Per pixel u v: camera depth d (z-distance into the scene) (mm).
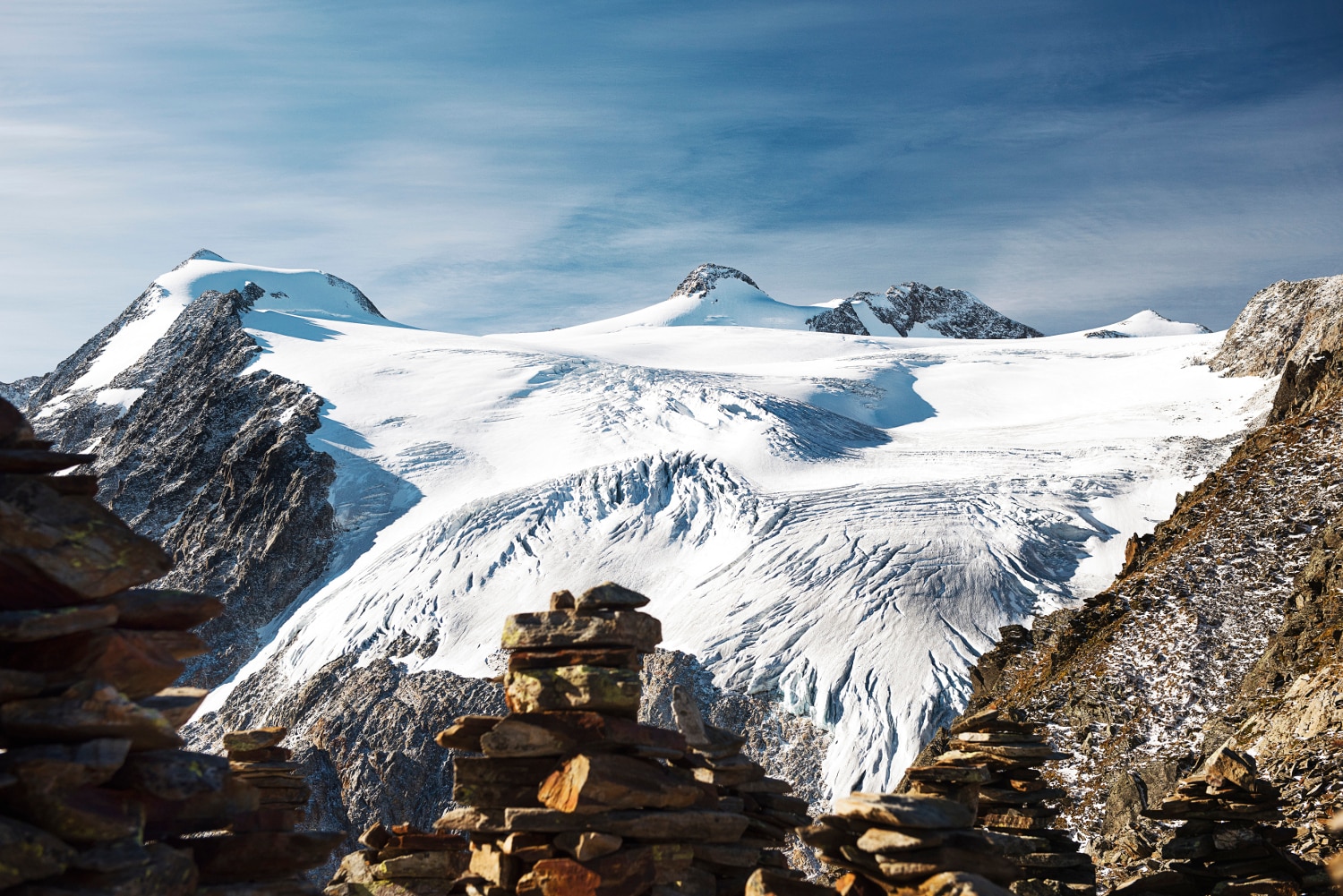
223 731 68188
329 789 55375
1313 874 10578
